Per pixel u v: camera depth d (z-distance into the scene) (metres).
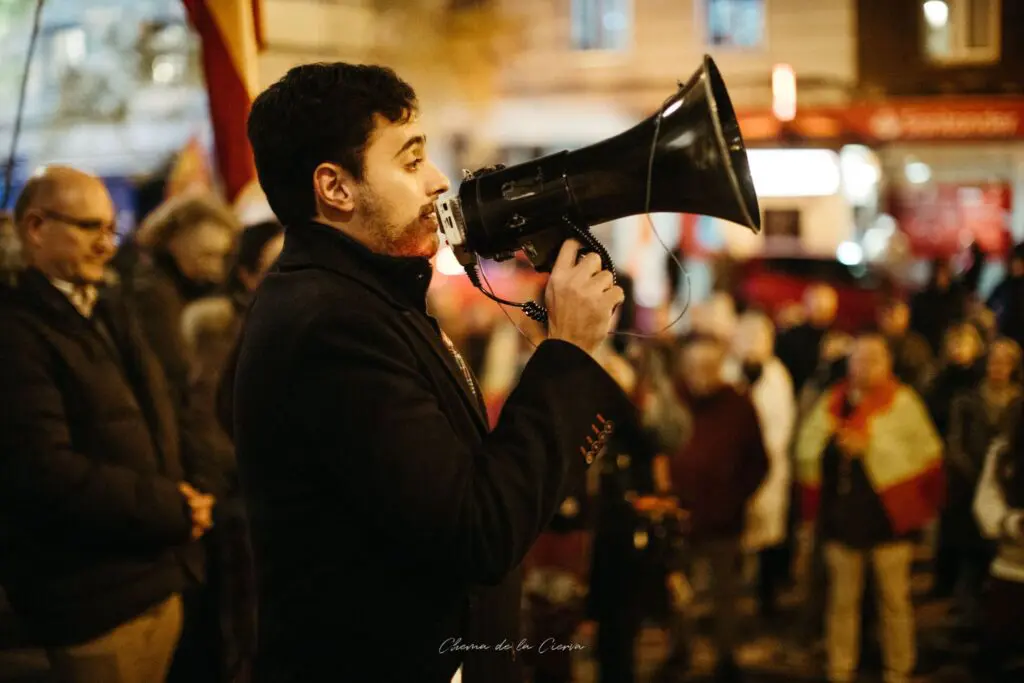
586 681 4.44
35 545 2.38
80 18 12.50
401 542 1.46
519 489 1.50
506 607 1.75
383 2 12.12
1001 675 4.48
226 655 2.85
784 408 5.70
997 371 5.25
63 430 2.37
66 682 2.42
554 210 1.60
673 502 3.95
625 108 15.14
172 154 11.87
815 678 4.88
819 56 14.91
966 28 14.57
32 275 2.48
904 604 4.59
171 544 2.52
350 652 1.54
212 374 3.38
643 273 11.77
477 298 8.88
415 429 1.47
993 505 4.25
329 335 1.50
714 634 4.81
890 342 6.68
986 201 13.65
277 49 11.02
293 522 1.55
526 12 14.88
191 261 3.86
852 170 13.41
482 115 13.70
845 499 4.59
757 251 11.75
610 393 1.60
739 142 1.65
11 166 3.12
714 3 15.20
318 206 1.64
